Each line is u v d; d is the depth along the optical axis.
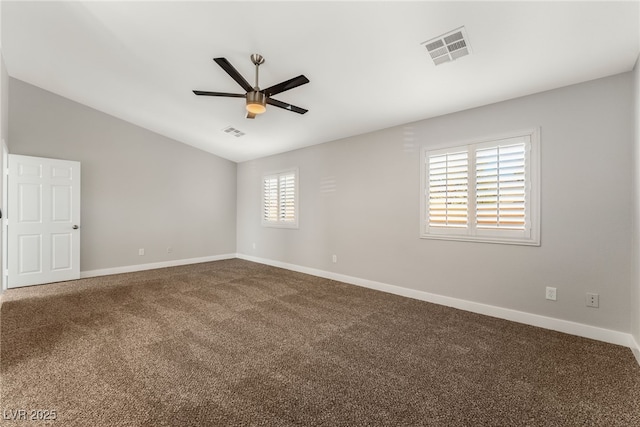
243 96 2.79
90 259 4.68
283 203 5.51
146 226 5.30
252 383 1.80
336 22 2.23
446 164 3.33
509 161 2.88
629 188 2.32
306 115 3.88
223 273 5.02
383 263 3.95
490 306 3.02
